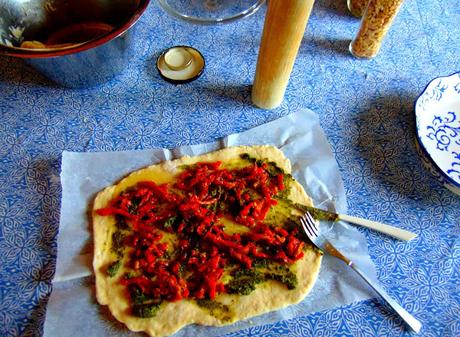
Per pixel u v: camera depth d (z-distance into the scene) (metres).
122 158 0.54
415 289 0.47
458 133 0.57
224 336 0.43
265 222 0.49
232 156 0.54
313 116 0.59
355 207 0.52
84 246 0.47
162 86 0.62
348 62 0.67
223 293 0.44
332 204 0.52
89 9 0.62
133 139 0.56
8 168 0.53
